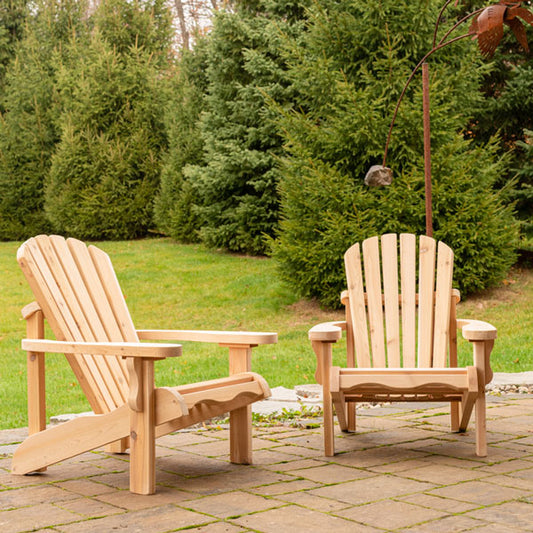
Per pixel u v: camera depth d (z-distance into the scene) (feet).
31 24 73.46
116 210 56.49
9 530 7.79
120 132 58.59
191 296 39.47
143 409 9.26
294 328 32.48
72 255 11.76
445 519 7.96
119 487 9.63
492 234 32.09
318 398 16.98
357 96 32.40
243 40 45.93
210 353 28.45
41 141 64.23
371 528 7.67
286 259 33.91
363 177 34.12
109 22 65.72
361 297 13.26
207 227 48.29
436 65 33.78
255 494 9.14
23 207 63.98
